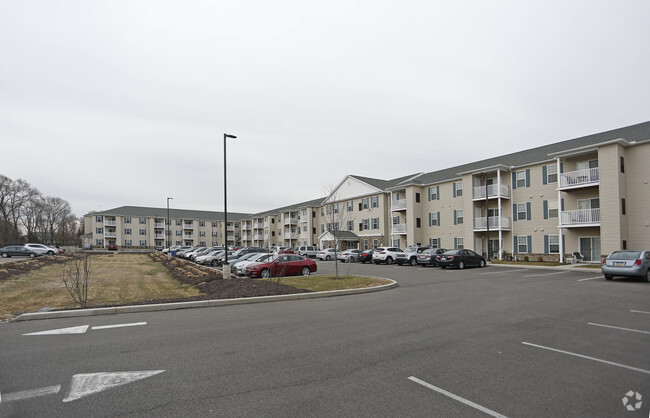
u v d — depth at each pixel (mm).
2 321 8141
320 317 8523
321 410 3811
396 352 5789
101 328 7395
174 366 5137
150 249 77125
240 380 4633
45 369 4988
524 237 29578
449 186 36219
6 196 66938
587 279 16828
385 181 51562
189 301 10242
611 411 3754
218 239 93000
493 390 4312
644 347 6035
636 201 22891
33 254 40000
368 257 32844
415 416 3678
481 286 14531
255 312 9203
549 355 5613
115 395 4168
